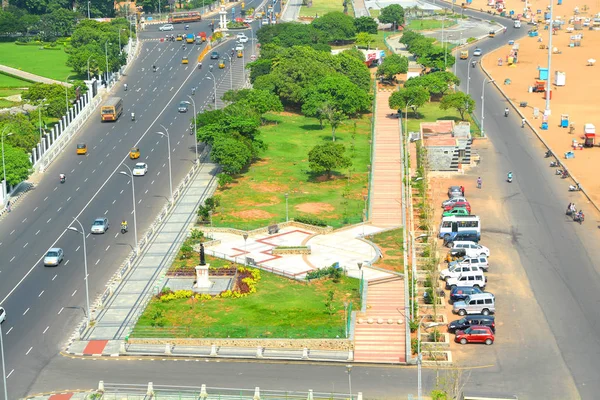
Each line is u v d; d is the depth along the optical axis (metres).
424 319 180.88
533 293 195.12
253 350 172.25
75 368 166.88
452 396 147.50
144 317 184.88
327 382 159.12
